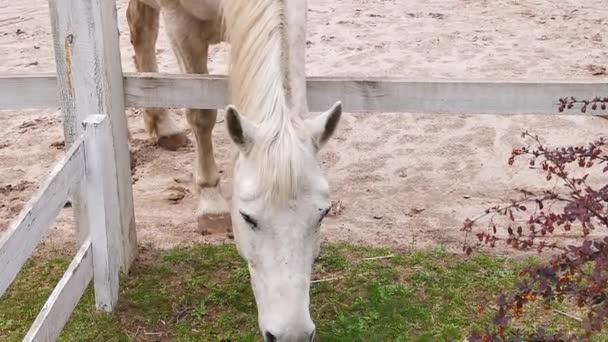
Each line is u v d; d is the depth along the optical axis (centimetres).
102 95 401
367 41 730
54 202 349
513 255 437
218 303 406
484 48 708
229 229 459
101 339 387
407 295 407
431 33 750
